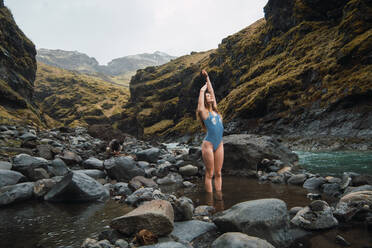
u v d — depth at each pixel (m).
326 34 28.83
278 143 9.35
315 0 33.94
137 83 104.88
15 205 4.62
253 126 27.23
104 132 19.33
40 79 170.88
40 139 10.72
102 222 3.60
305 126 20.47
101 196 5.14
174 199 4.50
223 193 5.17
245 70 44.84
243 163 8.04
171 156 10.37
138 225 2.92
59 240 2.95
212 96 5.59
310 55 26.78
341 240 2.54
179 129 56.69
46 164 6.33
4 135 9.64
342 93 18.16
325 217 2.99
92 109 135.00
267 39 42.97
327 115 18.91
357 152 12.10
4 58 27.30
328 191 4.84
